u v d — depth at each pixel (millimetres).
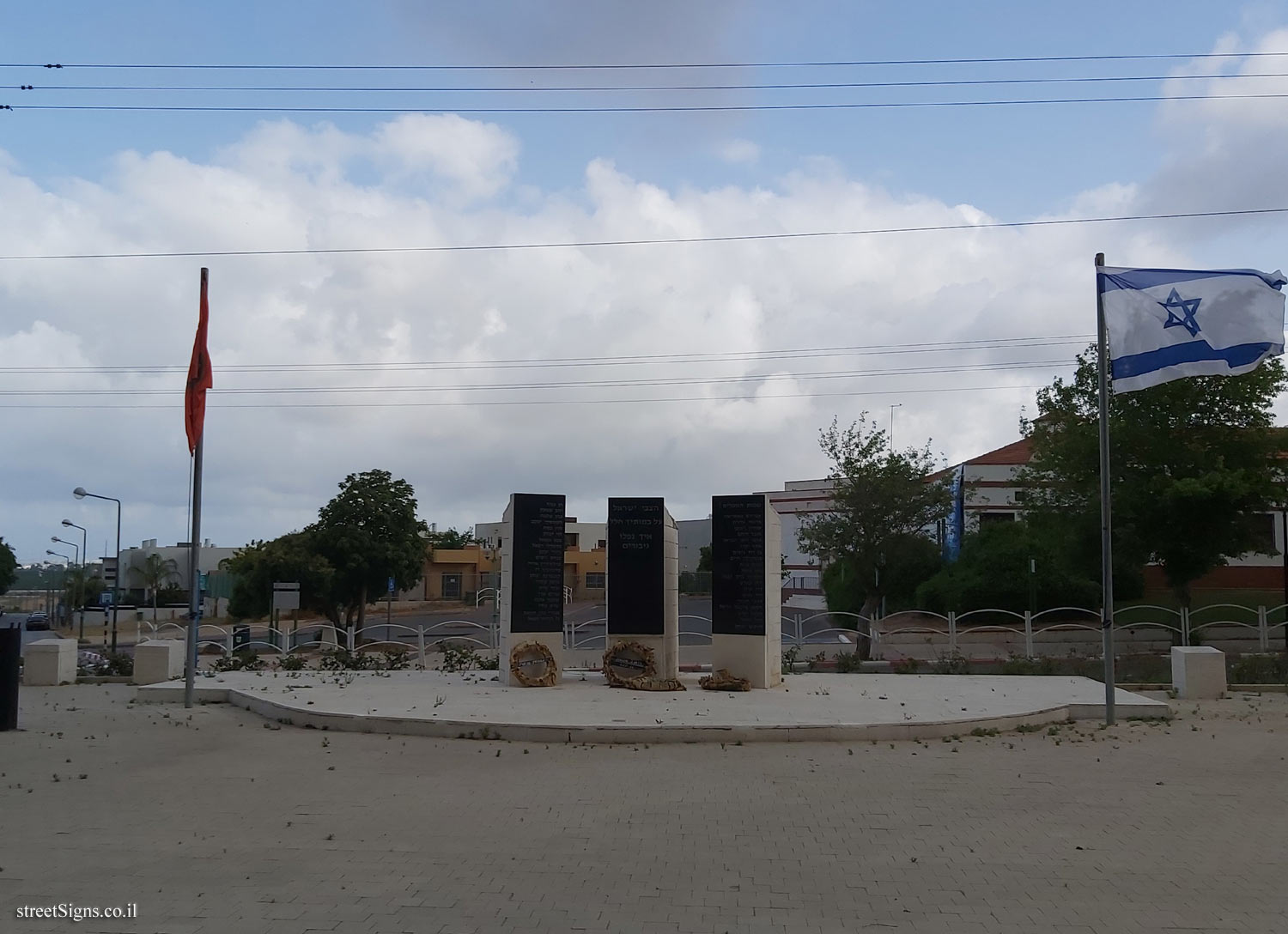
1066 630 28141
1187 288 13789
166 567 67125
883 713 13961
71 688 18578
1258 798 9516
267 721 14344
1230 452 26891
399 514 36344
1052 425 29516
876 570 31000
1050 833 8211
